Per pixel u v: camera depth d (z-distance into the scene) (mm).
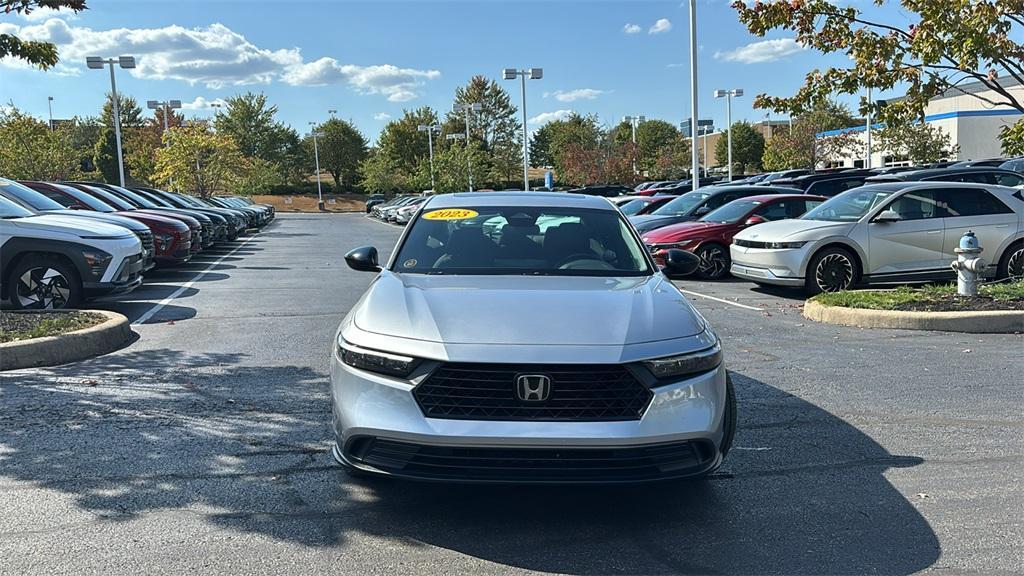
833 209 11539
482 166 54062
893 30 9531
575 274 4668
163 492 4031
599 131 67125
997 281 10492
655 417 3400
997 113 42688
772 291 11648
